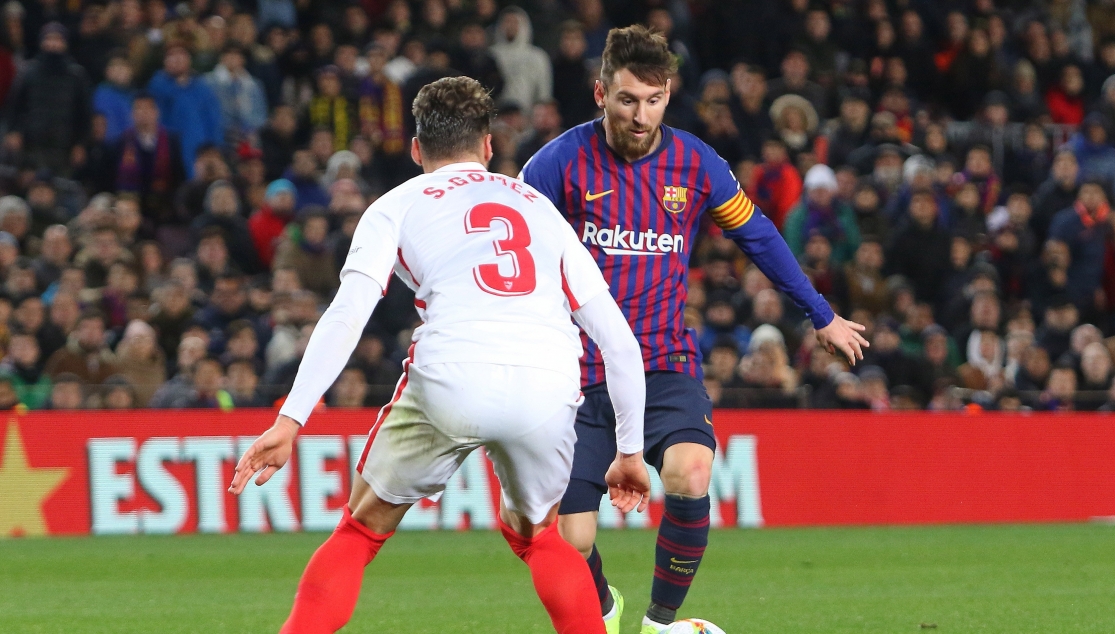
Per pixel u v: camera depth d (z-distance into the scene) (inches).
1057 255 2003.0
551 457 508.4
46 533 1380.4
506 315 498.9
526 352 496.1
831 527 1533.0
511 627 815.1
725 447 1529.3
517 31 2130.9
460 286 501.7
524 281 506.0
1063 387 1702.8
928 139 2269.9
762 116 2166.6
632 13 2349.9
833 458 1562.5
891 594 982.4
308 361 485.7
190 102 1932.8
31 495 1380.4
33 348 1502.2
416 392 497.0
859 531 1489.9
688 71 2236.7
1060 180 2135.8
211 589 1019.9
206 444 1421.0
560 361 503.5
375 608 903.7
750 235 684.7
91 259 1681.8
